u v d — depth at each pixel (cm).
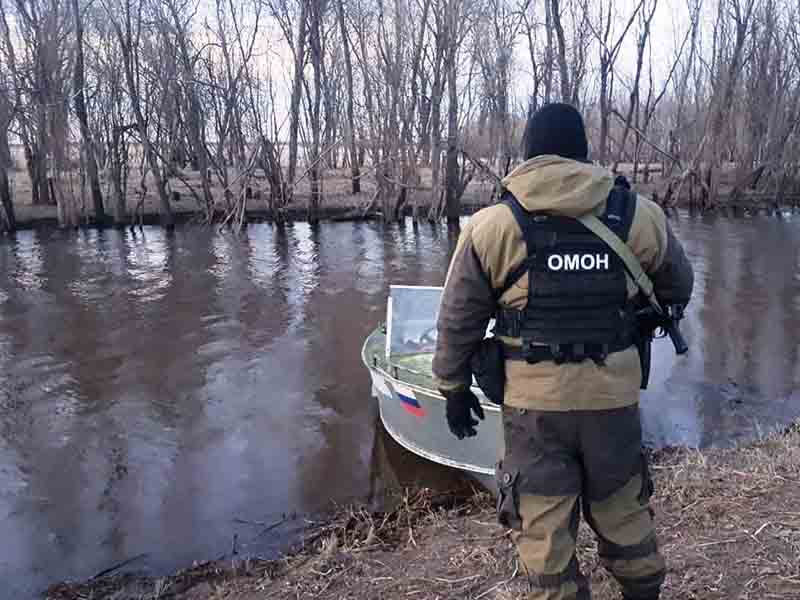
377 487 603
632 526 248
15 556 522
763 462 490
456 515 519
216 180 2670
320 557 440
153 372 934
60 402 835
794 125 2552
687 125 2744
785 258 1644
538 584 236
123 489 623
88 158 2194
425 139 2330
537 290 232
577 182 231
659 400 794
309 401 816
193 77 2431
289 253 1791
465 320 239
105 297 1345
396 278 1497
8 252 1809
